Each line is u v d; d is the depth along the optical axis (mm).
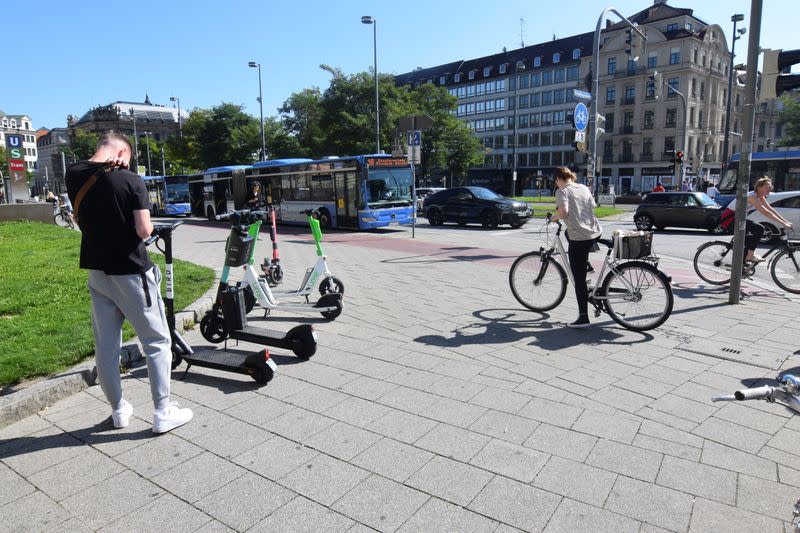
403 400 3939
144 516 2648
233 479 2957
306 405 3887
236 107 51938
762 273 9617
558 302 6336
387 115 41406
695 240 15977
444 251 12805
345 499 2754
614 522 2543
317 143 44500
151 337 3467
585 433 3400
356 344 5289
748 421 3539
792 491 2768
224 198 26328
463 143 55844
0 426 3602
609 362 4680
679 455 3127
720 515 2588
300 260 11430
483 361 4738
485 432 3432
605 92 65812
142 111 115875
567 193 5582
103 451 3283
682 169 51344
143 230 3299
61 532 2537
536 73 74688
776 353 4887
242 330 5008
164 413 3508
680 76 59250
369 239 16234
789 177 21328
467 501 2717
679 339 5324
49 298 6926
